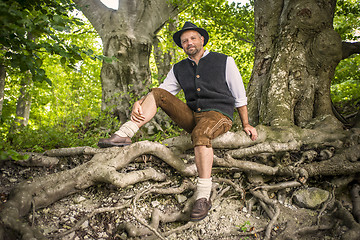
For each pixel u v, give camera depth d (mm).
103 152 2863
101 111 5699
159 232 2412
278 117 3828
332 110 4504
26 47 2410
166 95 2730
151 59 11281
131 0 6266
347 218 2564
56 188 2484
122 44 5898
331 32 4156
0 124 3555
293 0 4406
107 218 2521
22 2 2348
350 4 6707
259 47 4695
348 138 3252
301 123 3961
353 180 3084
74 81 7062
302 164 3078
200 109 2645
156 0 6332
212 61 2672
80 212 2523
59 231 2262
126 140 2666
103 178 2629
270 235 2480
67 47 2533
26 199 2289
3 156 1818
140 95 5859
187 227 2537
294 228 2551
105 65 6004
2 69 3508
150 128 5199
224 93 2658
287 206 2877
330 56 4105
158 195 2855
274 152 3145
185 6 6742
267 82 4250
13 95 6863
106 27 6105
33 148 3658
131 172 2771
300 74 4137
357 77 7637
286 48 4246
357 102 6004
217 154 3227
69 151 3037
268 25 4656
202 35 2838
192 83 2713
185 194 2943
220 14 6898
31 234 1950
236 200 2967
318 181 3133
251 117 4344
